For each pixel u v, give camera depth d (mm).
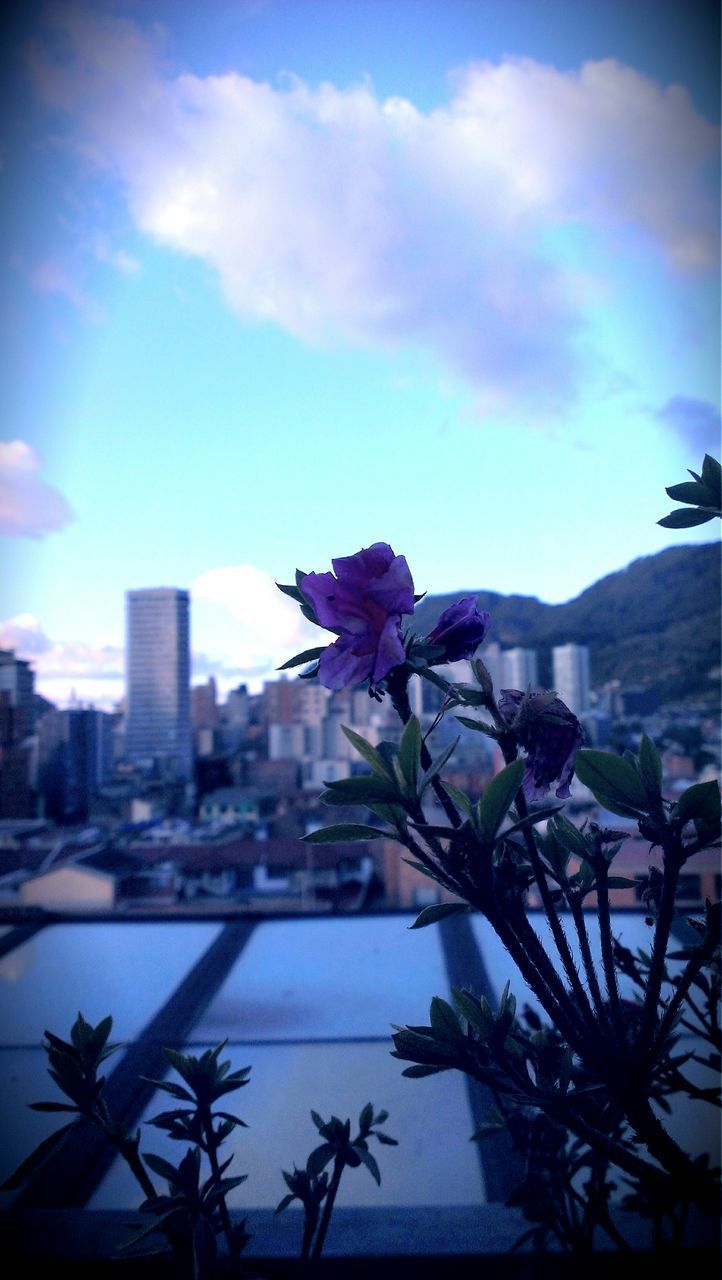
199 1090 492
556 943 358
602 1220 568
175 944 1542
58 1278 736
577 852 385
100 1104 477
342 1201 853
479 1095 1032
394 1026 377
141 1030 1190
